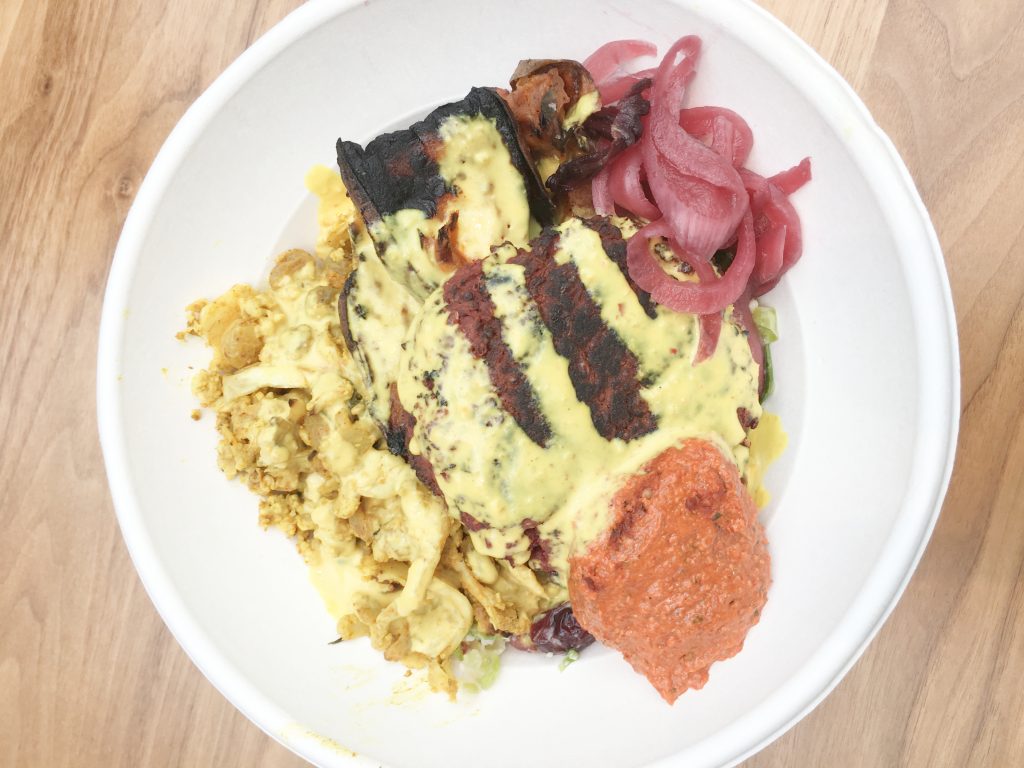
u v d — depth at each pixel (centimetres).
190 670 25
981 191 21
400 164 20
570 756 21
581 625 20
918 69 21
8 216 24
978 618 23
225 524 23
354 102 22
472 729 22
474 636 22
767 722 19
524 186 20
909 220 18
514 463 18
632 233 19
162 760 25
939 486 19
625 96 20
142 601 25
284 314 22
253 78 21
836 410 20
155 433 22
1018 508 22
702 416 19
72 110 24
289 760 25
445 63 21
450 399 18
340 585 22
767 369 21
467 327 18
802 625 20
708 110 20
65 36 24
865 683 23
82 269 24
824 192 20
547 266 18
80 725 25
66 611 25
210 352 23
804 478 21
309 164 22
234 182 22
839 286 20
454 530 22
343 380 22
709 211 19
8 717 25
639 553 18
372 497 22
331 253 23
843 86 19
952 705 23
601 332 18
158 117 24
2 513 25
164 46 23
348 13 20
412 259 20
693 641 19
